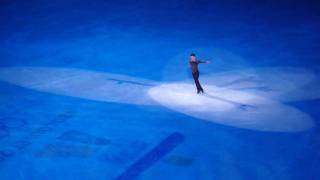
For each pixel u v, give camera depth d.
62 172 33.91
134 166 34.19
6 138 39.91
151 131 40.00
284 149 35.31
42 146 38.16
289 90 47.97
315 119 40.34
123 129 40.72
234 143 36.88
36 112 45.66
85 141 38.69
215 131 39.19
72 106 46.78
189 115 42.88
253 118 41.44
